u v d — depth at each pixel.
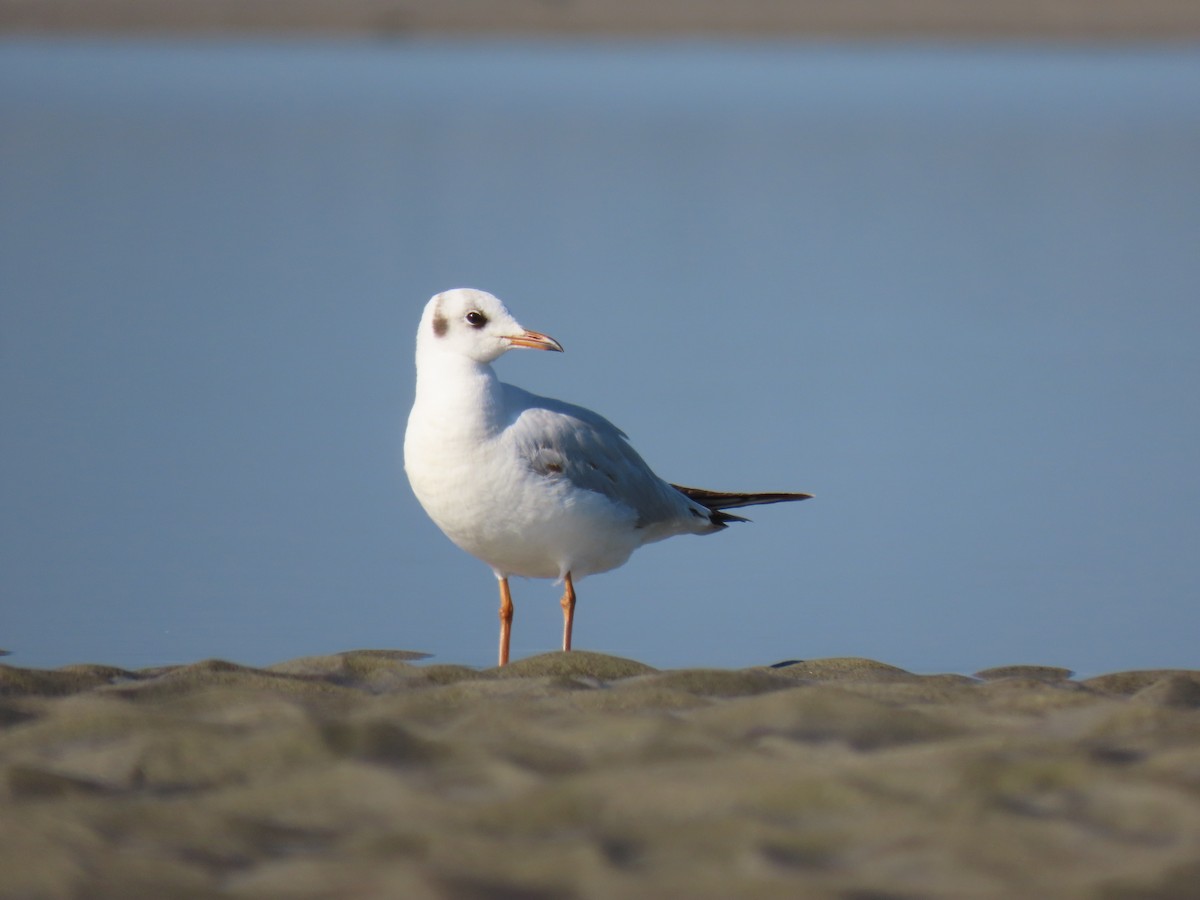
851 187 33.66
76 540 12.83
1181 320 20.92
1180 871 4.68
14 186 32.22
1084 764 5.52
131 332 20.16
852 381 17.81
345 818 5.35
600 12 105.62
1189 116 48.31
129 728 6.32
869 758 5.82
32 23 99.00
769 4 106.06
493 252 25.58
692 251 25.88
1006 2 101.31
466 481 9.56
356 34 100.56
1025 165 36.75
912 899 4.56
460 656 10.26
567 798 5.39
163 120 46.16
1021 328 20.50
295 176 34.91
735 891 4.64
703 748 5.94
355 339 19.94
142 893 4.70
